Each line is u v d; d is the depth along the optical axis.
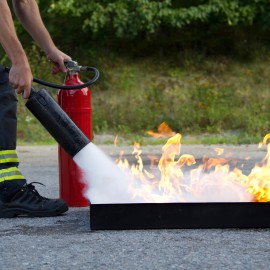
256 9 15.96
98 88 14.59
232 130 12.34
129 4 15.44
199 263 3.04
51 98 3.99
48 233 3.76
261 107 12.93
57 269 2.99
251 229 3.70
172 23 15.37
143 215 3.72
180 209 3.71
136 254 3.22
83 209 4.57
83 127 4.63
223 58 15.66
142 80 14.85
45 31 4.56
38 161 8.75
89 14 15.91
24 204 4.28
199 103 13.09
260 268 2.95
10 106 4.25
